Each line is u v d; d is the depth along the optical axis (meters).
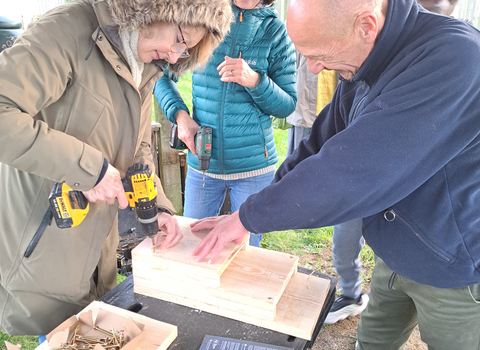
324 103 2.97
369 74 1.11
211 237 1.21
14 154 1.05
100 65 1.20
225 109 2.00
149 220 1.21
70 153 1.10
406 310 1.56
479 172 1.06
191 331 1.12
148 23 1.11
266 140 2.12
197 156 2.06
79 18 1.15
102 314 1.09
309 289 1.26
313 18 0.97
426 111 0.93
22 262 1.29
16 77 1.01
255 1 1.90
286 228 1.10
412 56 1.00
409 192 1.02
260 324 1.14
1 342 2.09
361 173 0.97
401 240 1.20
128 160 1.38
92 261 1.40
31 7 4.25
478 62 0.95
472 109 0.98
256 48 1.99
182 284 1.20
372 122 0.96
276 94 1.99
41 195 1.26
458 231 1.11
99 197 1.20
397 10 1.02
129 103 1.30
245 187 2.14
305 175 1.02
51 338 0.98
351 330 2.29
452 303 1.24
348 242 2.07
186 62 1.41
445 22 1.03
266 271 1.24
